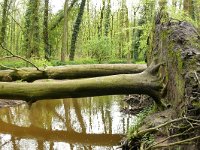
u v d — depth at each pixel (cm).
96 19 3077
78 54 2956
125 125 603
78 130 582
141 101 701
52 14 2053
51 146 498
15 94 521
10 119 664
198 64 388
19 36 2838
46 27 1847
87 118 667
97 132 567
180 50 430
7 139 534
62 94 522
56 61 1716
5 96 524
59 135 556
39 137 547
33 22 1711
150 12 1028
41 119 667
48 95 521
